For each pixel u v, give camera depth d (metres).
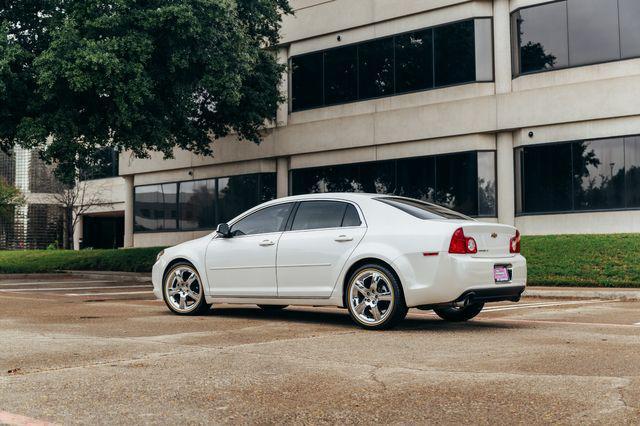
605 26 19.95
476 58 21.94
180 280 9.94
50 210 45.66
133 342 6.94
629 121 19.45
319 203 9.08
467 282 7.89
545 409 4.25
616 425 3.89
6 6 20.08
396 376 5.25
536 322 9.02
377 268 8.18
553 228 20.52
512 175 21.52
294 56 26.36
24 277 22.30
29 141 18.98
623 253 16.84
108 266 24.78
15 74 18.66
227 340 7.14
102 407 4.38
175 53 18.62
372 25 24.38
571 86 20.20
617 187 19.55
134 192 31.38
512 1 21.59
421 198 22.89
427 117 22.67
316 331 7.95
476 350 6.50
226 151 27.84
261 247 9.23
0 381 5.10
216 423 4.03
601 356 6.08
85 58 17.16
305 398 4.59
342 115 24.95
